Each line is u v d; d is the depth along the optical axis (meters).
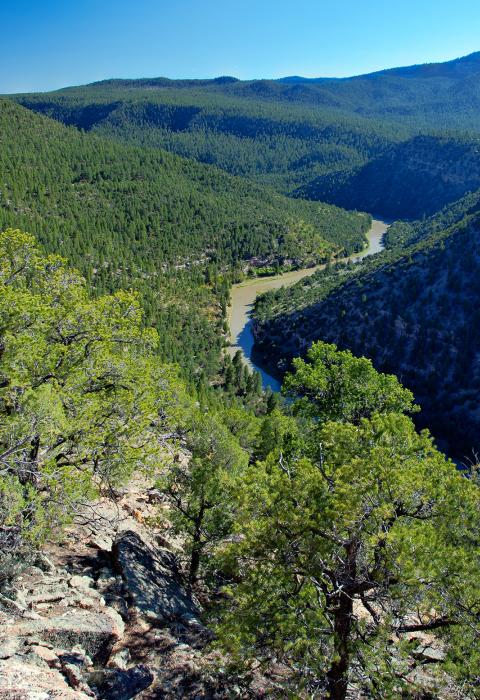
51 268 19.11
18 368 14.69
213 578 17.81
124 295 19.45
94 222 175.25
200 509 18.02
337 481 11.45
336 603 12.12
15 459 12.75
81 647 10.36
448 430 90.56
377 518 10.83
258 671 12.81
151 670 11.00
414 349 104.44
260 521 11.81
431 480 11.96
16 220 140.12
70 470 14.02
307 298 139.62
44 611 11.41
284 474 12.51
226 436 21.52
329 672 11.10
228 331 134.75
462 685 10.22
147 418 17.41
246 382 100.75
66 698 7.61
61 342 17.67
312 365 26.72
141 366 18.72
